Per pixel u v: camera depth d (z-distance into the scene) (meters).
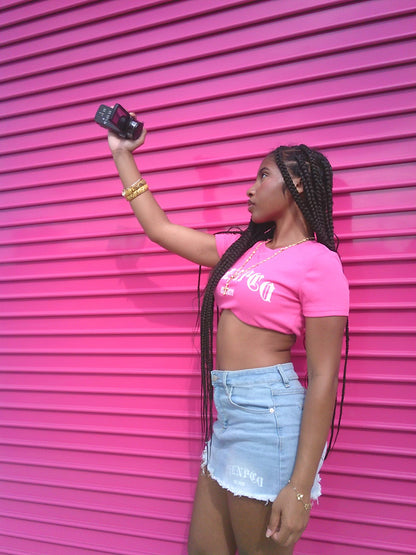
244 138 1.80
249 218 1.80
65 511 2.10
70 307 2.06
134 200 1.52
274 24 1.71
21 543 2.18
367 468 1.69
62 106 2.02
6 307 2.16
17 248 2.14
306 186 1.30
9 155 2.13
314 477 1.12
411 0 1.57
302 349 1.73
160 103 1.88
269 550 1.23
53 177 2.06
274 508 1.11
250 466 1.18
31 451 2.14
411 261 1.64
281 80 1.73
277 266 1.25
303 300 1.19
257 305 1.23
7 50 2.08
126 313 1.97
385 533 1.68
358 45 1.63
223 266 1.42
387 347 1.67
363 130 1.66
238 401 1.24
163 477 1.93
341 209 1.70
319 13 1.66
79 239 2.04
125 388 1.98
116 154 1.52
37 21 2.02
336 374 1.15
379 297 1.67
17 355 2.15
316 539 1.74
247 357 1.27
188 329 1.89
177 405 1.92
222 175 1.83
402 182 1.62
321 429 1.12
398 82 1.61
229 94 1.79
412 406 1.64
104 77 1.94
